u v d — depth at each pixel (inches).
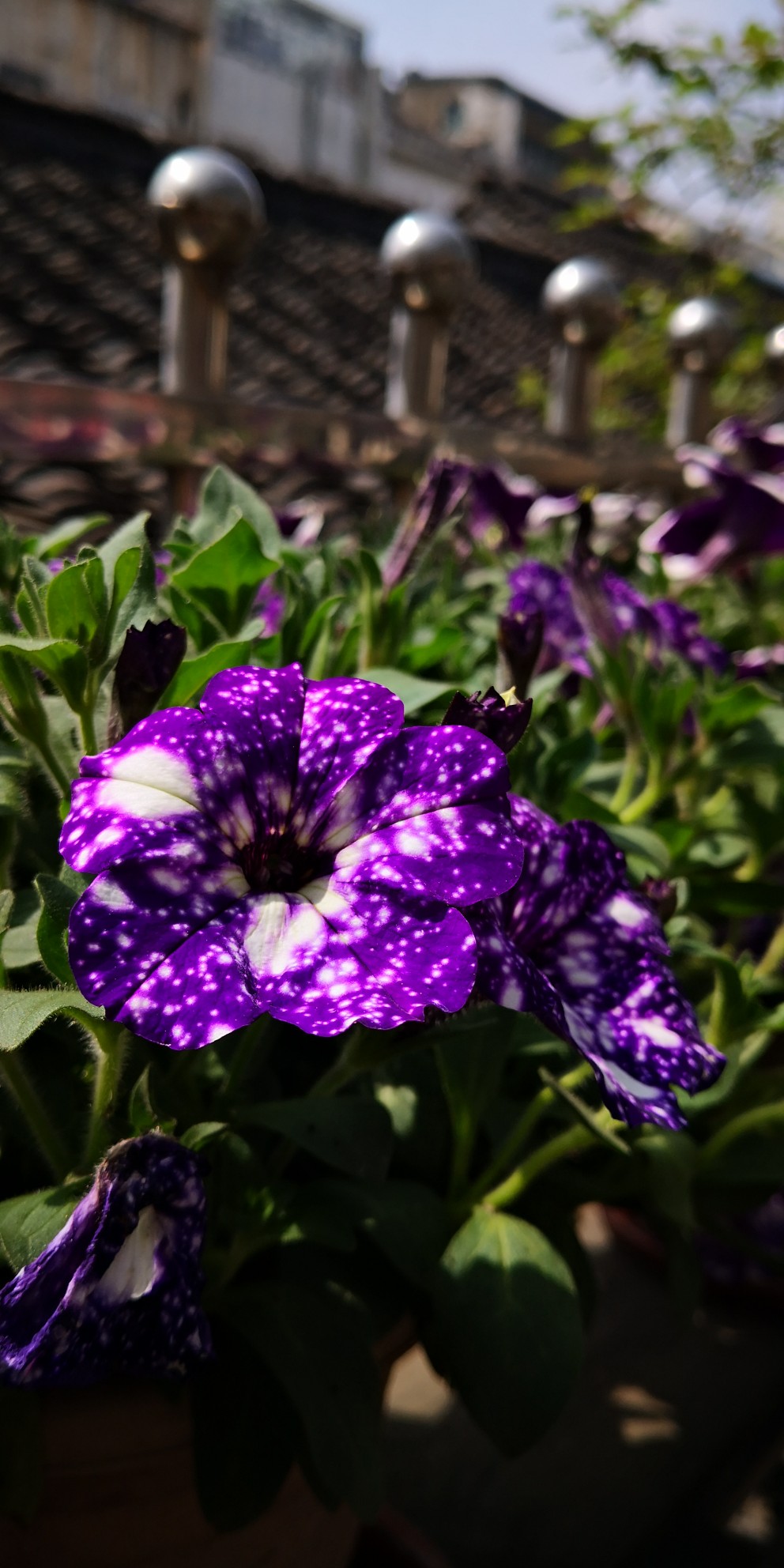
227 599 15.3
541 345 170.4
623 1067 11.6
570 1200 16.5
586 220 96.4
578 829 12.6
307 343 135.1
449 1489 21.2
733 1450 22.4
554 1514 20.8
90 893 9.7
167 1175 10.1
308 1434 12.4
